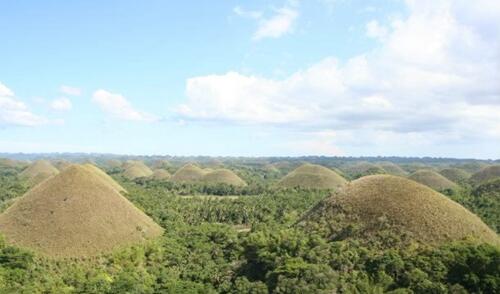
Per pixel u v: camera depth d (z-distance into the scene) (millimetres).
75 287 56375
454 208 67562
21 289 54125
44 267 62312
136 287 54125
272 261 57094
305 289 48031
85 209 76625
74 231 71438
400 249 58469
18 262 60219
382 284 51062
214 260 65625
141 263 66062
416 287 49094
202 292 54406
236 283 54906
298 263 52781
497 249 53219
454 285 48125
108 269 62906
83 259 66125
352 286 49719
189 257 66688
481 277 49531
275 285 51844
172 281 57750
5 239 68312
